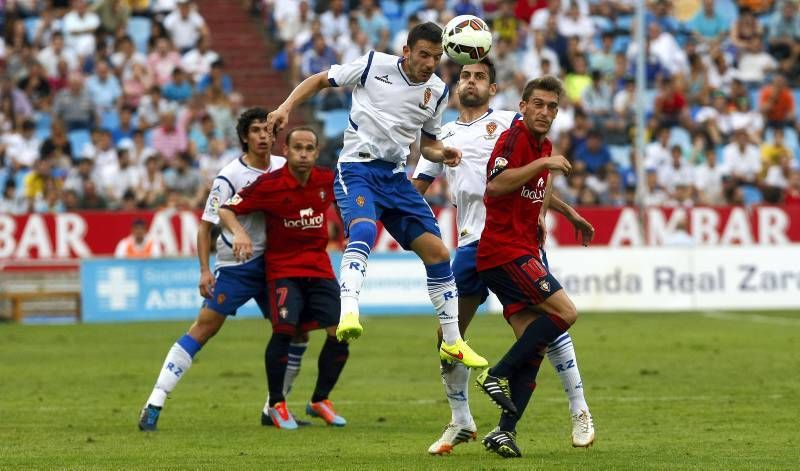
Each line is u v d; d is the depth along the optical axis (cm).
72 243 7800
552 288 2748
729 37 10706
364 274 2905
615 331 6562
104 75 9200
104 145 8519
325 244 3578
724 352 5472
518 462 2705
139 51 9881
